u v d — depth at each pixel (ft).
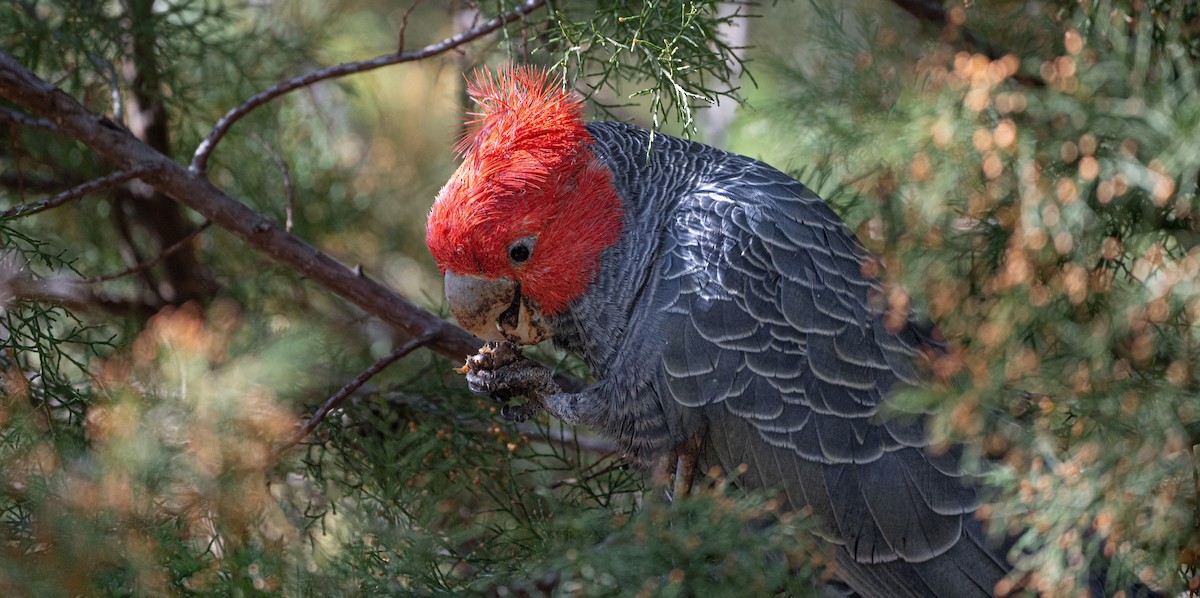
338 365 31.09
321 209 39.96
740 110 35.29
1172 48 20.75
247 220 28.25
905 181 20.84
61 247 35.29
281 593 20.15
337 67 28.14
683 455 24.71
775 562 22.56
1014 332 18.86
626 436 25.27
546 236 23.73
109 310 34.01
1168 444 18.13
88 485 18.78
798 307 23.94
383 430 27.89
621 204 24.66
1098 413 18.89
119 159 27.73
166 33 33.37
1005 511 19.25
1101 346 18.44
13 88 27.07
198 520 19.95
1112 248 20.01
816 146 26.55
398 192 42.39
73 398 24.09
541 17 31.78
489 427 28.86
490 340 25.34
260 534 20.36
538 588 21.72
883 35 27.14
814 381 23.72
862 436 23.61
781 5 38.70
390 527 22.30
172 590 19.47
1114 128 19.80
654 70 25.05
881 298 23.88
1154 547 18.98
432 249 24.22
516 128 23.67
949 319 21.25
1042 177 19.65
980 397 18.69
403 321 28.84
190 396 19.77
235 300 35.99
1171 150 18.81
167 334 20.26
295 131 39.86
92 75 34.65
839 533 23.75
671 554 19.58
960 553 23.25
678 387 24.03
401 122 43.75
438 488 27.68
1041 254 19.34
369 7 44.06
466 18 37.70
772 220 24.56
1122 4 21.07
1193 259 18.10
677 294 24.07
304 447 29.22
